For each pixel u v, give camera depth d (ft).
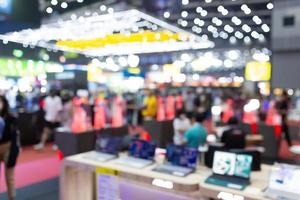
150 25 27.07
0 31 20.75
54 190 15.30
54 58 46.73
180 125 21.18
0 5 17.02
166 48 36.01
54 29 26.11
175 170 9.30
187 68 68.80
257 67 43.19
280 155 24.13
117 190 9.68
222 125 25.11
